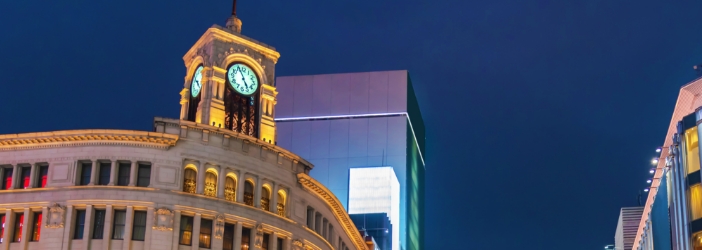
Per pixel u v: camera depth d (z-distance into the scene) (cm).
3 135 8344
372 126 17638
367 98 17888
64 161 8250
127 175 8256
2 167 8369
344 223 10706
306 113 17862
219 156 8569
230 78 9494
